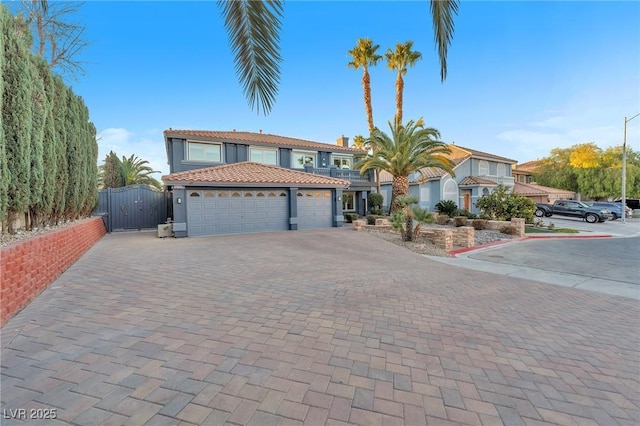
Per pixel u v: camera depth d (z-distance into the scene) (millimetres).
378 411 2406
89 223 10930
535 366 3189
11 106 5316
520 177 43531
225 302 4953
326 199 18422
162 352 3256
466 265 9008
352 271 7391
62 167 8336
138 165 30203
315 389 2672
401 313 4617
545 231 17766
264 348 3406
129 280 6273
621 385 2875
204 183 14250
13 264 4246
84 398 2457
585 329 4238
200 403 2432
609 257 10484
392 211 19234
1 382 2650
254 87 2896
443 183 27750
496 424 2299
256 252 9875
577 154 35938
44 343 3410
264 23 2551
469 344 3658
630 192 34281
